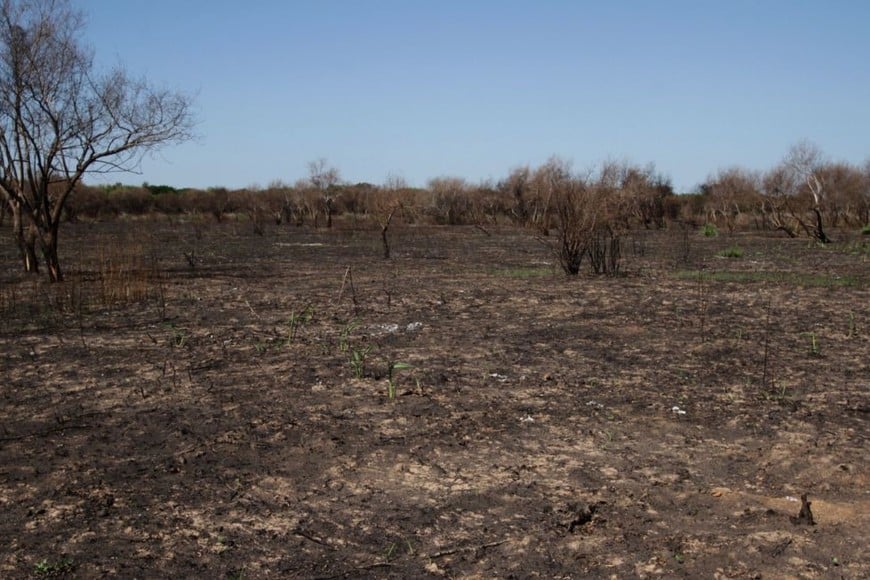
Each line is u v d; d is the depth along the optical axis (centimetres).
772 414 721
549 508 518
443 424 692
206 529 489
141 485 559
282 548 465
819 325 1168
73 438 661
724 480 571
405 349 1000
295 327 1162
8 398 781
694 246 3066
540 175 4359
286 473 583
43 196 1789
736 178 4881
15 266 2223
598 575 432
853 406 744
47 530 487
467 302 1431
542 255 2700
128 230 4169
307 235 4088
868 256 2528
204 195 6253
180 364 920
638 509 520
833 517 503
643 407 743
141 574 432
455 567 442
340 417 711
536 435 666
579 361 932
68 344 1047
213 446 639
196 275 1983
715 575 431
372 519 504
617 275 1933
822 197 3981
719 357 953
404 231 4412
